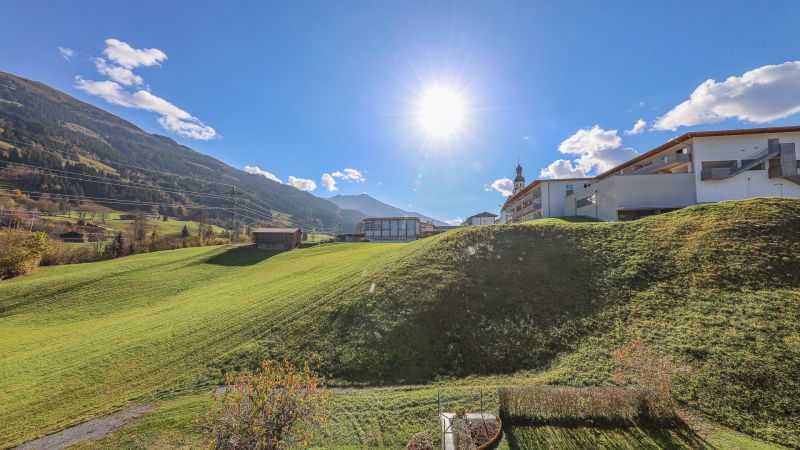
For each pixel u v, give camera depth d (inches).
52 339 1202.0
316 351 872.3
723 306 757.3
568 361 718.5
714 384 568.1
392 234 3789.4
